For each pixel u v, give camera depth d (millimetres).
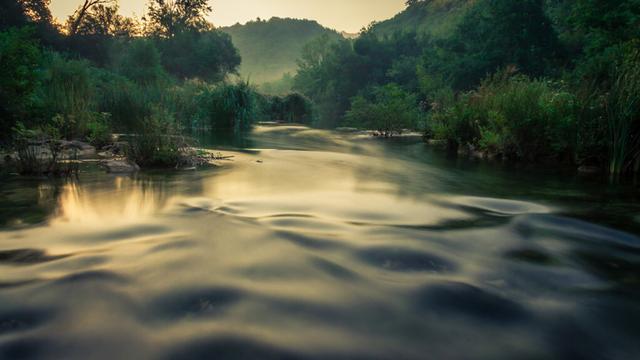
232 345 1856
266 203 4637
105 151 8844
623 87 8031
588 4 25094
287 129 22078
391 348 1878
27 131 9062
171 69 68312
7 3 42281
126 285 2428
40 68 14406
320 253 3029
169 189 5391
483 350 1896
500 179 6977
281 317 2105
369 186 6008
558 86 13102
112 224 3709
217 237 3348
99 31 54969
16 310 2127
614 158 7758
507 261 3020
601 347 1962
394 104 20000
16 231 3480
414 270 2781
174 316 2096
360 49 78750
